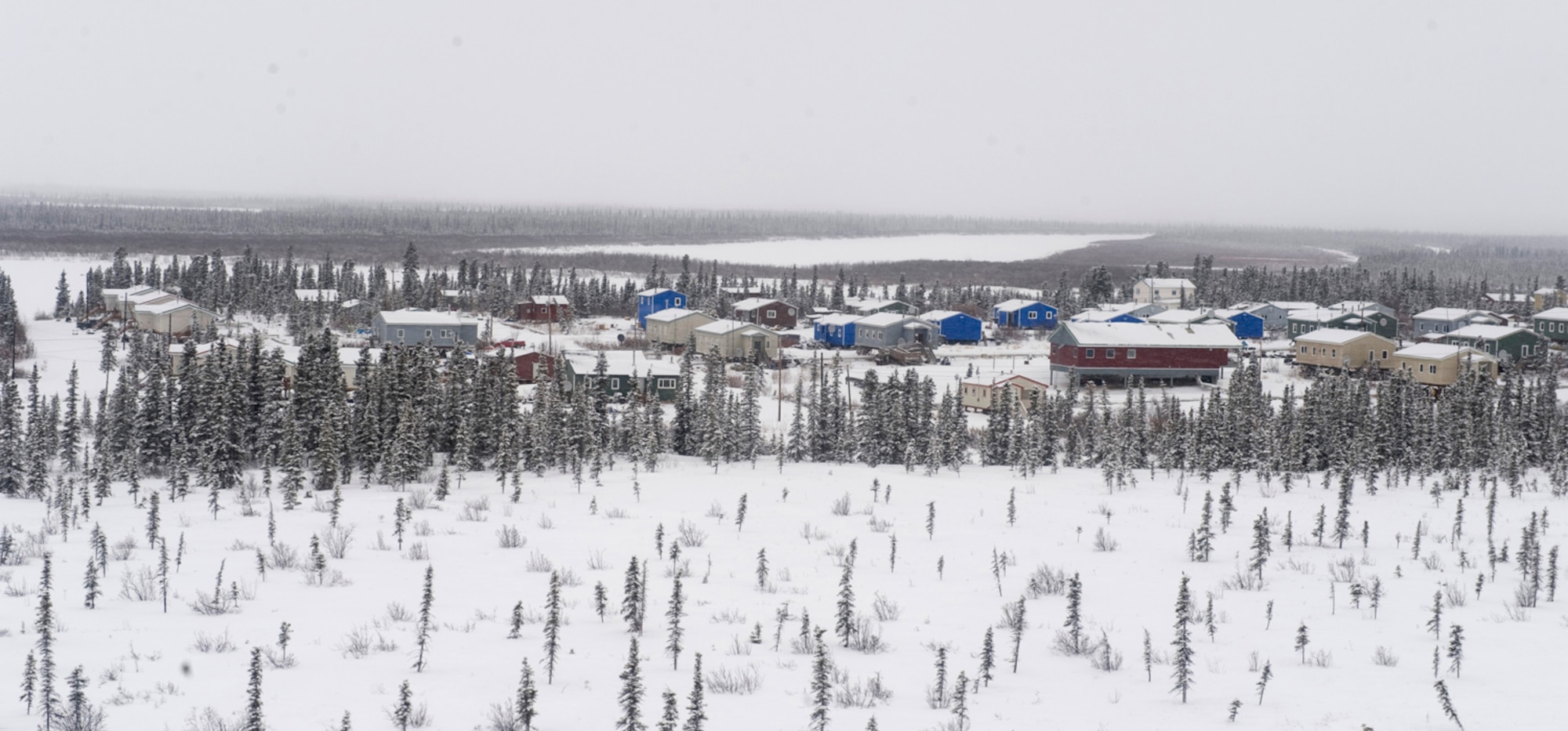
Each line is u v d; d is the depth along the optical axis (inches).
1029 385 4005.9
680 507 2252.7
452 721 997.8
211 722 963.3
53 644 1225.4
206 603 1384.1
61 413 3577.8
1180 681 1071.6
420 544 1815.9
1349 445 2859.3
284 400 2960.1
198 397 2751.0
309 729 968.3
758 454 3164.4
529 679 983.6
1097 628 1358.3
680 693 1088.2
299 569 1647.4
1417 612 1411.2
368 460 2596.0
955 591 1558.8
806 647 1247.5
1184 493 2455.7
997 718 1018.1
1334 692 1081.4
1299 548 1844.2
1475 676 1124.5
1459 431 2930.6
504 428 2610.7
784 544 1884.8
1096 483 2669.8
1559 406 3939.5
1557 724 967.6
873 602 1488.7
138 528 1996.8
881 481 2674.7
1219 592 1536.7
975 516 2167.8
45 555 1457.9
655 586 1563.7
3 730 944.9
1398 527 2028.8
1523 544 1604.3
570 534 1956.2
